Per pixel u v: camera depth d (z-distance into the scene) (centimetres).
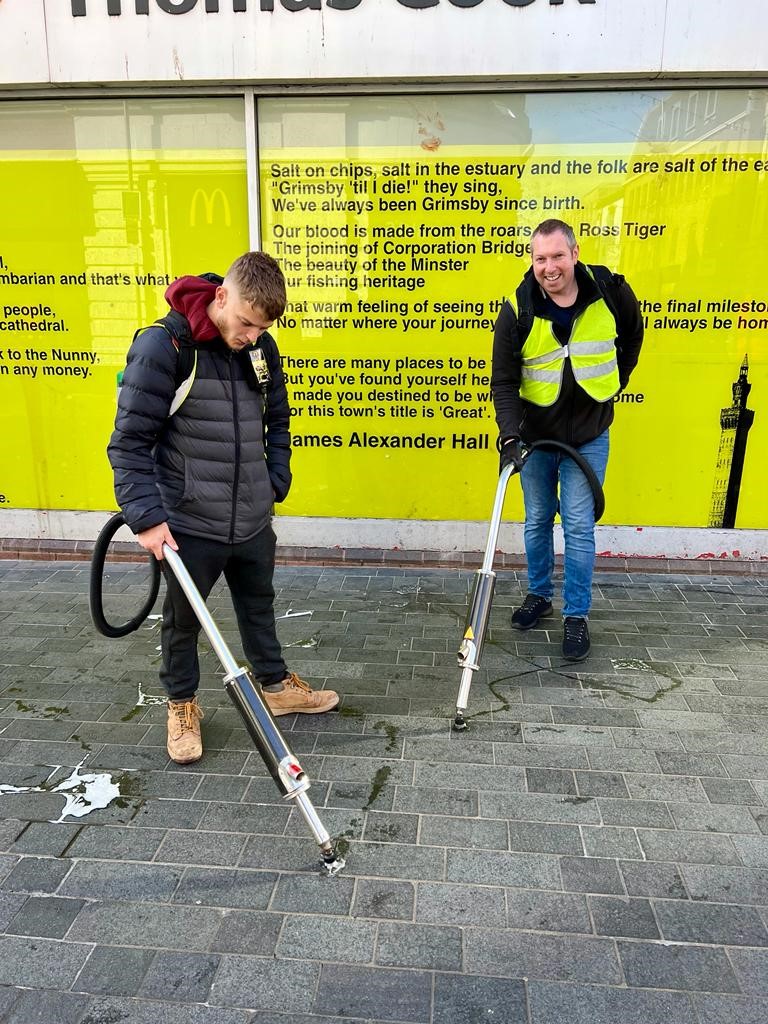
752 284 432
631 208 428
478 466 466
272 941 198
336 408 464
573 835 237
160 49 412
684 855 229
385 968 190
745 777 266
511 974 188
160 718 305
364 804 251
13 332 472
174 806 252
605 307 325
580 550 345
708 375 445
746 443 452
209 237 452
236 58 410
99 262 460
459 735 290
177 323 240
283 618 399
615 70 398
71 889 216
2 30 416
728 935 200
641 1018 177
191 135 439
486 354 452
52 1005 180
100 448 485
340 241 444
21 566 482
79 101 438
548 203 430
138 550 488
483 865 225
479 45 399
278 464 282
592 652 358
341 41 404
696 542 465
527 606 388
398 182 434
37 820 245
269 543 279
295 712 304
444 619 398
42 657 356
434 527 474
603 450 349
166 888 216
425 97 422
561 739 288
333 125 429
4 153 448
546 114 420
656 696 319
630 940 198
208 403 247
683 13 388
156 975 188
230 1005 180
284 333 458
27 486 495
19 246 461
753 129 414
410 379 458
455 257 441
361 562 476
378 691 324
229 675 222
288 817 246
